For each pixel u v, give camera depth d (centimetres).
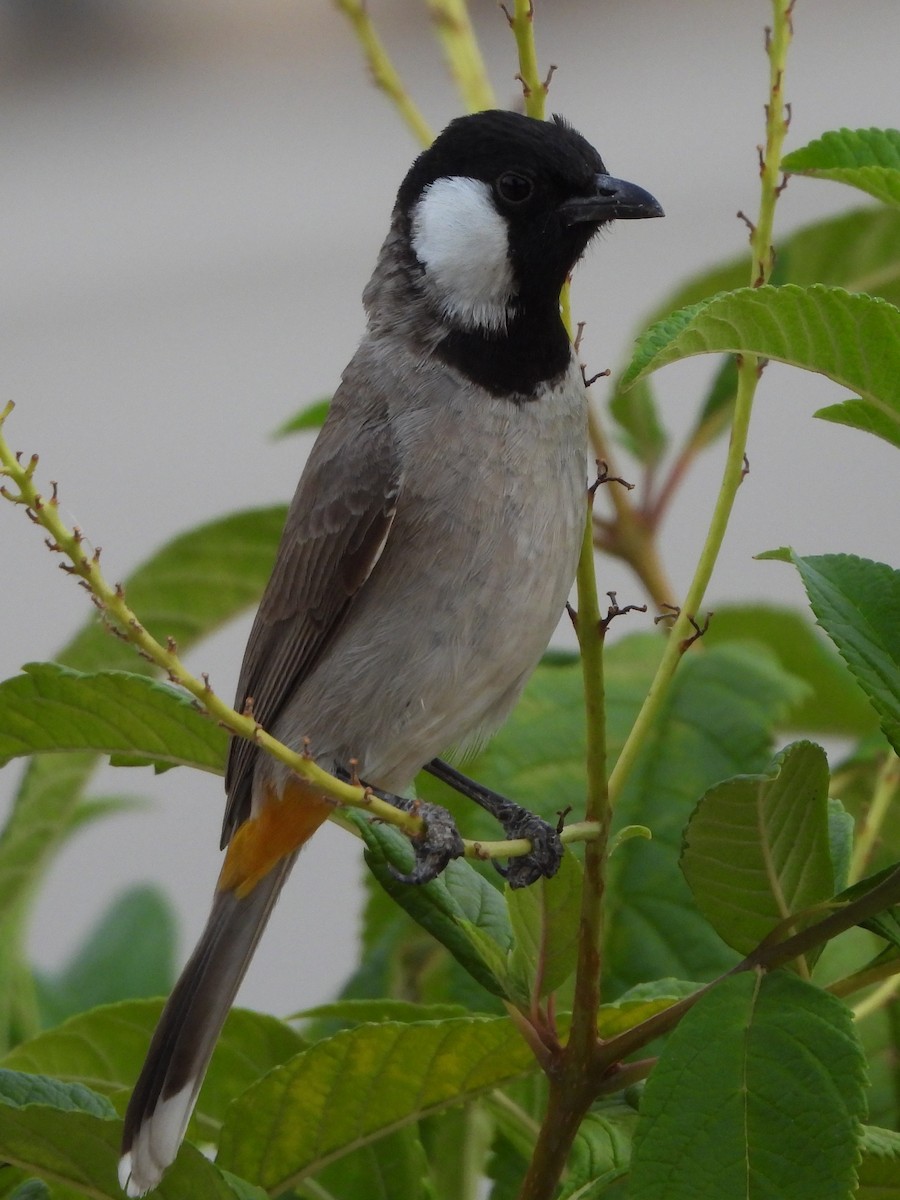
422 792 716
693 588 461
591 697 434
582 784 615
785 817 439
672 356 435
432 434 665
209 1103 573
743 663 614
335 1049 472
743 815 438
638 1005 469
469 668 664
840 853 482
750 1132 387
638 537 731
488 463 659
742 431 463
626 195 692
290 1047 558
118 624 413
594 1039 434
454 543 661
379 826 509
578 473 675
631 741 449
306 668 696
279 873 659
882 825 614
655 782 595
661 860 579
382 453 670
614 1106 471
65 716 534
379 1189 521
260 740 420
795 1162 382
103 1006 566
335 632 687
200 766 550
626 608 433
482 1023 464
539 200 690
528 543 661
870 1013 558
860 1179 447
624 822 588
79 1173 437
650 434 758
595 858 430
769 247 486
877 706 415
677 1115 393
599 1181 441
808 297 428
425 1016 535
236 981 646
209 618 737
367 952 660
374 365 697
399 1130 518
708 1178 385
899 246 741
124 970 759
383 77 646
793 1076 391
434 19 722
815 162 487
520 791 614
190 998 594
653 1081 398
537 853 462
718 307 428
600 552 730
